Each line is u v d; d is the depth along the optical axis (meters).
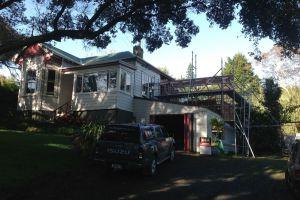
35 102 31.47
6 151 17.22
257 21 15.30
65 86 32.84
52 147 19.34
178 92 33.19
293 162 13.37
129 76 31.00
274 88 40.69
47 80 31.86
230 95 32.19
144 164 15.63
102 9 16.27
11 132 24.00
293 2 14.67
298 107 41.78
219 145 27.44
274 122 35.56
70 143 20.81
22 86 32.38
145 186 14.18
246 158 23.48
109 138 16.06
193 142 27.55
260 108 37.22
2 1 17.20
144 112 30.17
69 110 31.25
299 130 40.88
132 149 15.61
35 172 14.38
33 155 17.05
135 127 16.14
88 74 30.70
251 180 15.65
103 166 17.02
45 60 31.20
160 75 38.16
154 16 18.16
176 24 18.48
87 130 18.48
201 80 31.39
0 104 34.84
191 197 12.68
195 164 19.61
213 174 16.81
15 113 32.00
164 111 29.30
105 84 29.70
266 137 35.25
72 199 11.92
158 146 17.45
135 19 18.20
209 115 28.08
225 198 12.65
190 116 28.08
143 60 33.81
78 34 16.27
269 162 20.67
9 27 22.88
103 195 12.61
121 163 15.64
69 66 33.66
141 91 33.88
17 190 12.21
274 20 15.00
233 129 33.41
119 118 28.86
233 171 17.67
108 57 35.25
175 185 14.45
